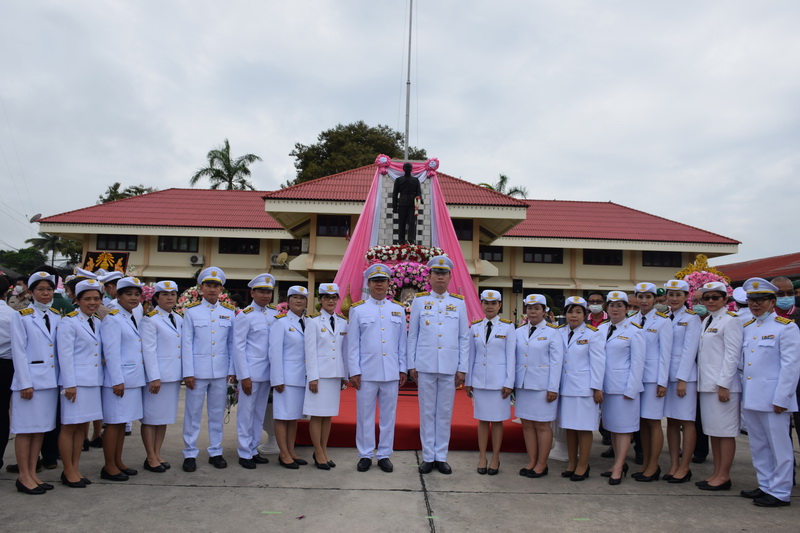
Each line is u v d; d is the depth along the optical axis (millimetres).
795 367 4770
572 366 5551
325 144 30500
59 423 5559
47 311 5020
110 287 6129
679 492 5168
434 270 5809
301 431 6570
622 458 5414
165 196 26016
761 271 17469
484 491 5066
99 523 4121
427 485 5199
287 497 4781
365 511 4480
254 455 5914
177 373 5555
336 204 18609
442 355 5609
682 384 5379
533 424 5684
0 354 5195
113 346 5117
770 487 4840
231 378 6027
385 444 5703
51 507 4434
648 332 5562
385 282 5887
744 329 5230
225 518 4277
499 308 5848
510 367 5609
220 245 24062
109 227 22547
